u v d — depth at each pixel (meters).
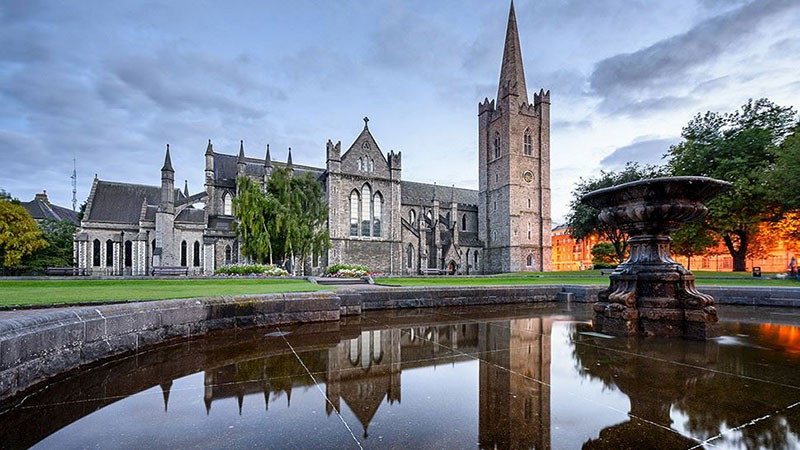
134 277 23.55
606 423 3.55
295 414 3.88
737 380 4.87
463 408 3.99
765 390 4.46
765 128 29.30
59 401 4.28
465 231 68.31
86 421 3.73
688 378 4.98
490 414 3.82
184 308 7.99
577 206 49.53
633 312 8.46
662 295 8.49
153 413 3.93
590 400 4.18
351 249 48.28
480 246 64.44
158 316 7.32
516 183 61.25
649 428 3.43
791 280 23.03
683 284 8.35
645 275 8.59
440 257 57.38
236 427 3.56
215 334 8.48
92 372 5.45
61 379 5.09
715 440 3.16
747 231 30.78
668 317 8.17
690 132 33.41
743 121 30.81
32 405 4.14
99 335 5.97
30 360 4.63
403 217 62.31
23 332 4.53
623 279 8.95
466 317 11.41
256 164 57.06
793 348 6.85
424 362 5.99
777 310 12.59
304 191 39.28
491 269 64.31
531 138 63.19
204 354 6.61
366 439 3.29
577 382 4.85
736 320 10.28
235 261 47.34
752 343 7.28
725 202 27.30
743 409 3.86
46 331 4.93
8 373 4.27
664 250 9.09
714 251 40.19
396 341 7.74
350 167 49.56
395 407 4.04
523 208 61.59
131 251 49.75
